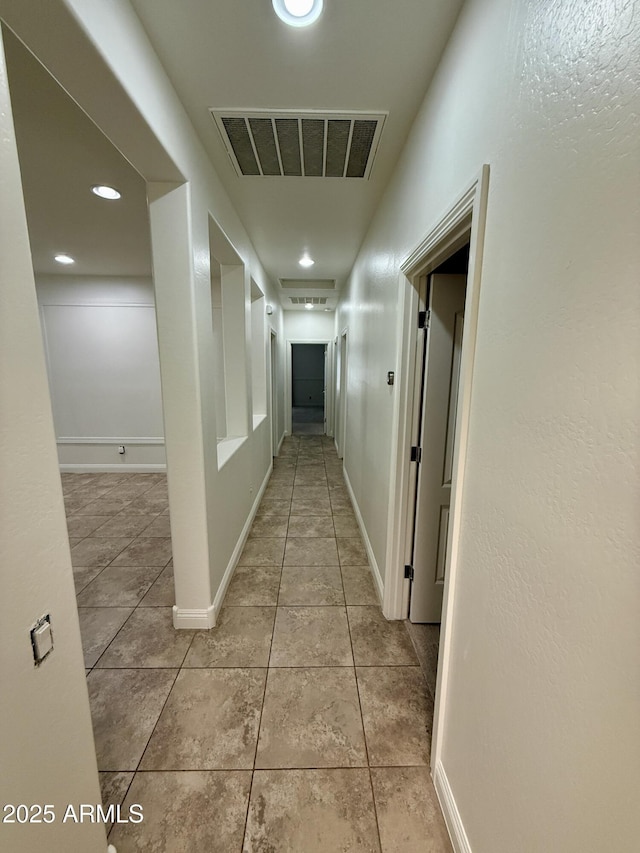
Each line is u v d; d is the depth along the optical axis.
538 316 0.70
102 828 0.94
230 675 1.69
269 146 1.80
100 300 4.59
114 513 3.64
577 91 0.59
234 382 3.08
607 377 0.54
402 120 1.59
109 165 1.92
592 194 0.56
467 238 1.22
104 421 4.84
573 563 0.61
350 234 3.04
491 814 0.87
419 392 1.88
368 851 1.07
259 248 3.42
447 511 1.95
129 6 1.08
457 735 1.07
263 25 1.15
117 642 1.89
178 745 1.37
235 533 2.66
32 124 1.59
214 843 1.09
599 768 0.55
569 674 0.62
